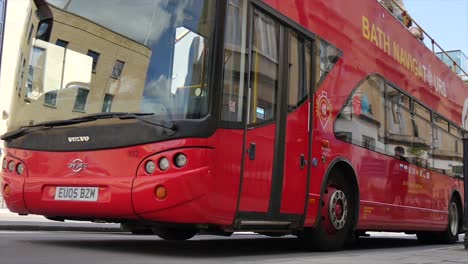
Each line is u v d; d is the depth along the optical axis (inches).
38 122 242.4
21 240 306.5
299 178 265.4
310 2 290.4
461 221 520.4
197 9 223.3
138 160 214.8
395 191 374.0
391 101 383.6
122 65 230.2
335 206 300.2
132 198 212.4
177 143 210.4
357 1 348.5
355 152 321.7
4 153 254.8
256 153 236.4
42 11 256.2
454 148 518.0
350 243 388.2
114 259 223.3
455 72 560.1
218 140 215.8
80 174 226.2
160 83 220.7
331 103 300.4
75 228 536.1
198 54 218.5
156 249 278.5
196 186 207.9
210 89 215.3
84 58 238.2
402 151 392.2
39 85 247.1
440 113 488.4
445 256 295.1
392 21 404.2
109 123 223.9
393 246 440.1
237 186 224.1
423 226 422.6
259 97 241.6
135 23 232.5
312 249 302.7
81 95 234.5
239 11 232.7
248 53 235.9
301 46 278.4
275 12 257.6
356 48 337.4
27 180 238.8
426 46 474.3
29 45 257.3
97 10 241.4
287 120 259.4
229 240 400.5
